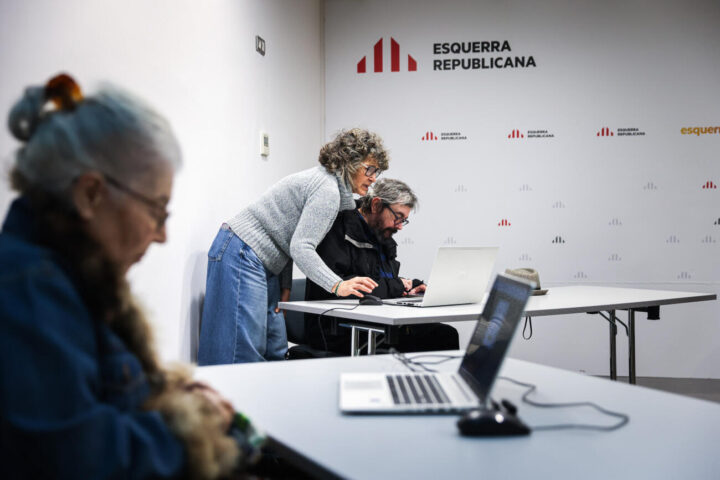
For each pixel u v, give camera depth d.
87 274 0.84
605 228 4.64
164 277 2.50
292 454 0.96
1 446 0.71
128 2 2.24
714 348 4.55
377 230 3.00
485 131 4.73
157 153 0.88
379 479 0.84
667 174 4.60
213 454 0.85
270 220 2.74
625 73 4.63
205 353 2.70
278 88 3.94
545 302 2.66
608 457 0.92
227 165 3.15
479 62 4.73
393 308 2.43
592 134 4.66
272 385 1.36
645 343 4.61
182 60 2.65
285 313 3.03
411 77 4.78
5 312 0.73
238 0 3.28
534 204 4.70
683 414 1.14
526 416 1.13
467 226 4.74
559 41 4.67
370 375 1.42
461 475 0.85
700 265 4.57
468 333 4.84
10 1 1.66
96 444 0.74
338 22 4.83
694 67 4.57
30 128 0.86
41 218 0.83
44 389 0.72
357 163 2.70
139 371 0.94
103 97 0.87
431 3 4.76
